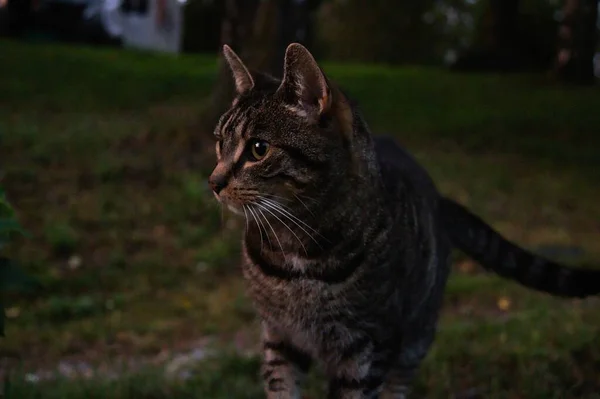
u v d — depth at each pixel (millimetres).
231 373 1216
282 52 2412
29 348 1375
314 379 1155
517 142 2971
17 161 2264
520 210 2197
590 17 4418
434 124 3156
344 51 7230
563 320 1359
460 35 7270
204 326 1464
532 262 1018
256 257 872
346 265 839
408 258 895
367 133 867
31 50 3854
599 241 1959
